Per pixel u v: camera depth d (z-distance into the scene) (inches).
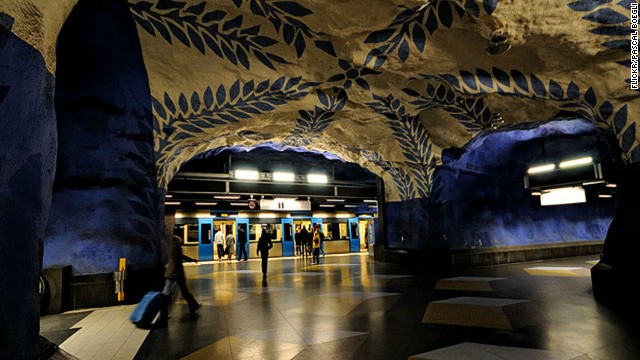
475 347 153.8
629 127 244.7
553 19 198.7
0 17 84.8
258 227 832.9
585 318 193.9
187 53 294.2
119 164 302.8
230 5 241.9
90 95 292.5
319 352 155.3
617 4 183.3
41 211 100.9
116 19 270.8
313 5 221.3
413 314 219.6
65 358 109.4
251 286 368.5
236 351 160.4
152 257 306.0
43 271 246.1
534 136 523.2
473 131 432.8
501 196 570.6
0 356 79.3
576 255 601.6
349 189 780.0
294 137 486.6
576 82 253.8
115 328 206.7
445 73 289.6
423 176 524.1
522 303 236.5
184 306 271.6
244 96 343.6
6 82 87.4
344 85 343.3
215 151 522.6
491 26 209.6
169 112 335.3
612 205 709.9
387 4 211.0
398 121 440.5
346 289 325.4
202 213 781.3
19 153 91.5
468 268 468.1
